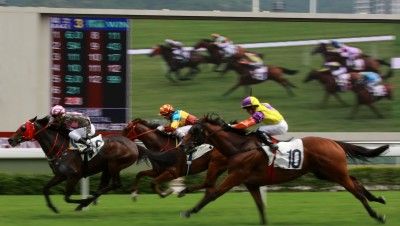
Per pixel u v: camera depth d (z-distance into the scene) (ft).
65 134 33.47
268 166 29.50
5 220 31.17
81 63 56.13
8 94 56.29
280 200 39.50
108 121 56.39
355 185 30.22
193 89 57.41
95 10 56.03
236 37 57.88
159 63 57.00
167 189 43.75
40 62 56.29
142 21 56.65
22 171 44.16
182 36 57.26
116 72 56.39
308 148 29.76
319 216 32.78
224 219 31.73
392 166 48.32
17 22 55.98
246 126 29.66
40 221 30.78
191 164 34.99
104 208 35.86
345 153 30.37
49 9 55.77
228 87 57.77
